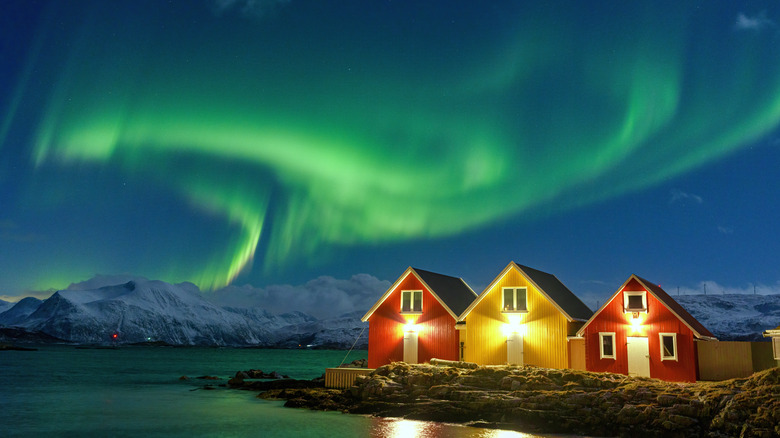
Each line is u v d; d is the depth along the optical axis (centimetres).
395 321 5138
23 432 3394
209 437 3166
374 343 5166
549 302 4597
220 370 12112
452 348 4897
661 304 4231
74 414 4134
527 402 3388
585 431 3086
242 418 3816
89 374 9544
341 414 3856
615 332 4338
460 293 5591
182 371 11306
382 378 4138
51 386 6862
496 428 3256
